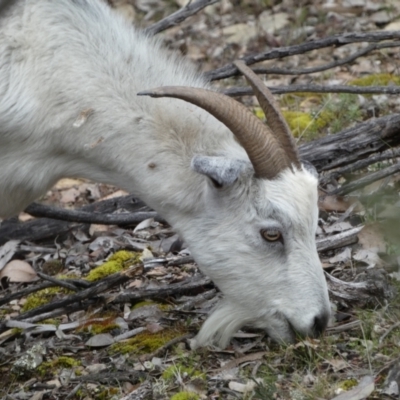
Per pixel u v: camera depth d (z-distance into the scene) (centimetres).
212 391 968
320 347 996
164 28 1372
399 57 1795
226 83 1792
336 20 1958
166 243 1289
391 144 1324
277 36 1952
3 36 1009
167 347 1059
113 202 1389
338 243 1173
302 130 1556
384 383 923
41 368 1060
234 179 959
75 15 1034
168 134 1023
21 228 1370
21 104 1010
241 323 1043
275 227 985
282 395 937
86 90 1019
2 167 1052
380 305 1081
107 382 1015
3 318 1197
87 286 1155
